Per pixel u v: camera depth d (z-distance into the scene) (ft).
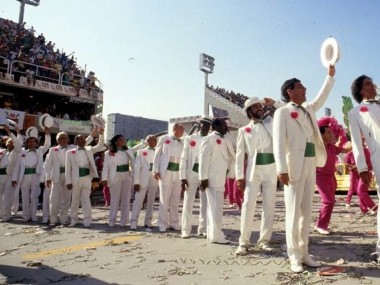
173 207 23.49
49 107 71.20
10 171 29.07
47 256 16.17
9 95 65.46
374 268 12.27
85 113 74.64
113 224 24.85
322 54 14.37
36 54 72.13
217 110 92.22
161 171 22.91
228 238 19.30
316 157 13.39
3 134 53.72
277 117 12.85
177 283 11.57
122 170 24.93
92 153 25.81
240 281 11.46
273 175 16.19
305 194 12.84
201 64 105.50
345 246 15.92
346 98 61.62
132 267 13.74
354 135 13.56
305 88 13.23
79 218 29.35
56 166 26.58
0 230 24.35
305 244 12.82
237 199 32.89
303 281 11.12
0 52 61.36
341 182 46.52
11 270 13.93
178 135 23.68
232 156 19.07
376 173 13.09
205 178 18.33
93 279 12.38
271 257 14.42
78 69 76.79
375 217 24.91
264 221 16.55
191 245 17.58
